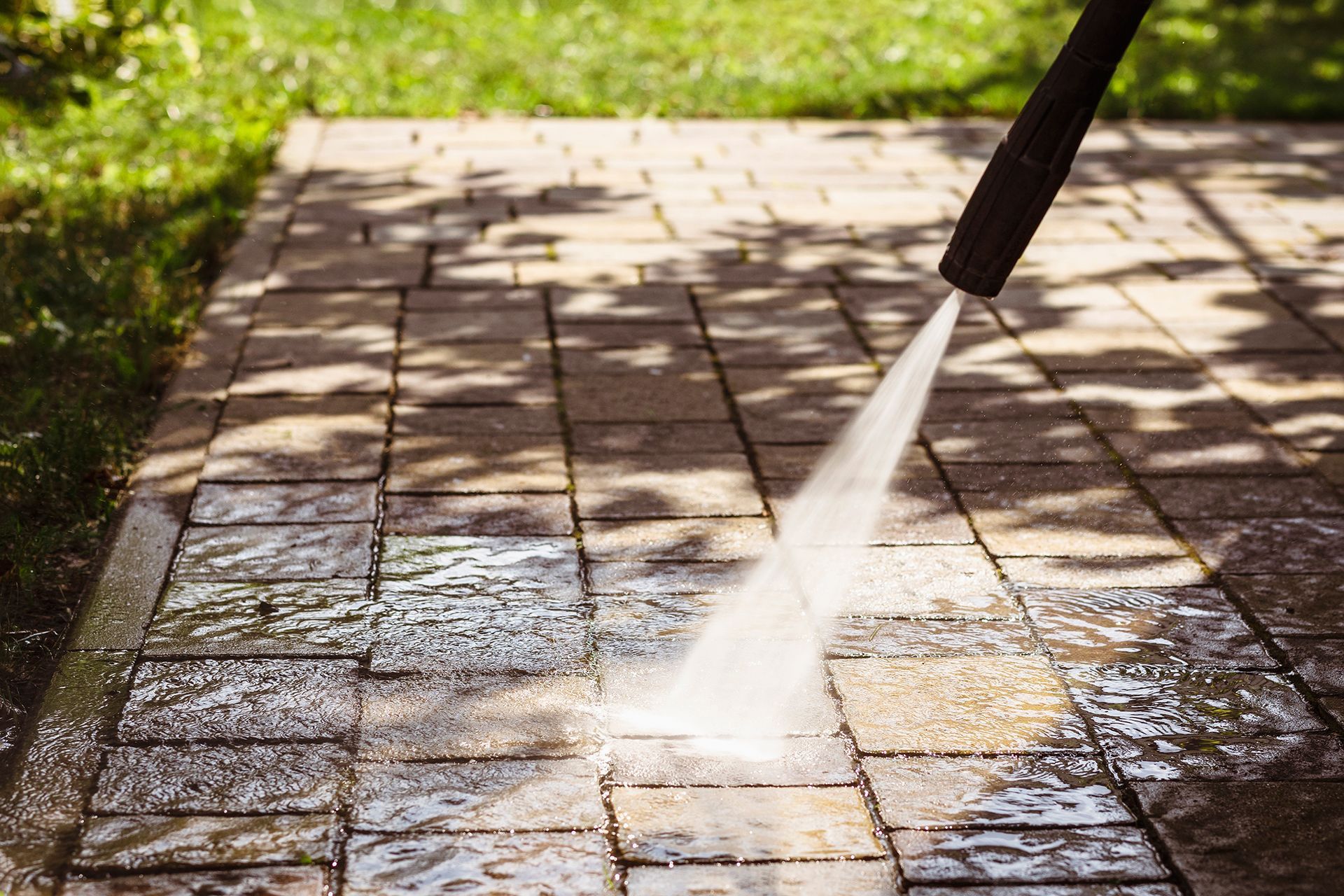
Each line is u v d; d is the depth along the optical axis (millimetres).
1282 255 6469
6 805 2713
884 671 3240
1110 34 2229
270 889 2498
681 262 6160
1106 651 3355
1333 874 2629
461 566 3648
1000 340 5395
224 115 8258
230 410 4566
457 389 4789
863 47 10922
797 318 5551
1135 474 4297
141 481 4047
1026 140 2318
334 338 5219
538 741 2941
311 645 3270
